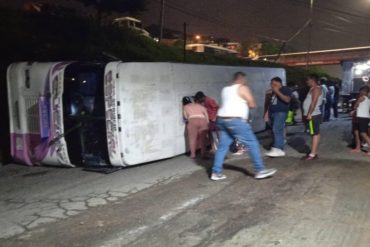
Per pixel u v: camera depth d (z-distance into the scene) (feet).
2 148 34.71
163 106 30.12
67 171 29.01
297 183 22.88
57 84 28.81
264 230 16.33
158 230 16.81
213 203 19.90
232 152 32.45
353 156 30.22
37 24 53.01
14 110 31.07
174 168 28.14
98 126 28.89
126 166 28.86
